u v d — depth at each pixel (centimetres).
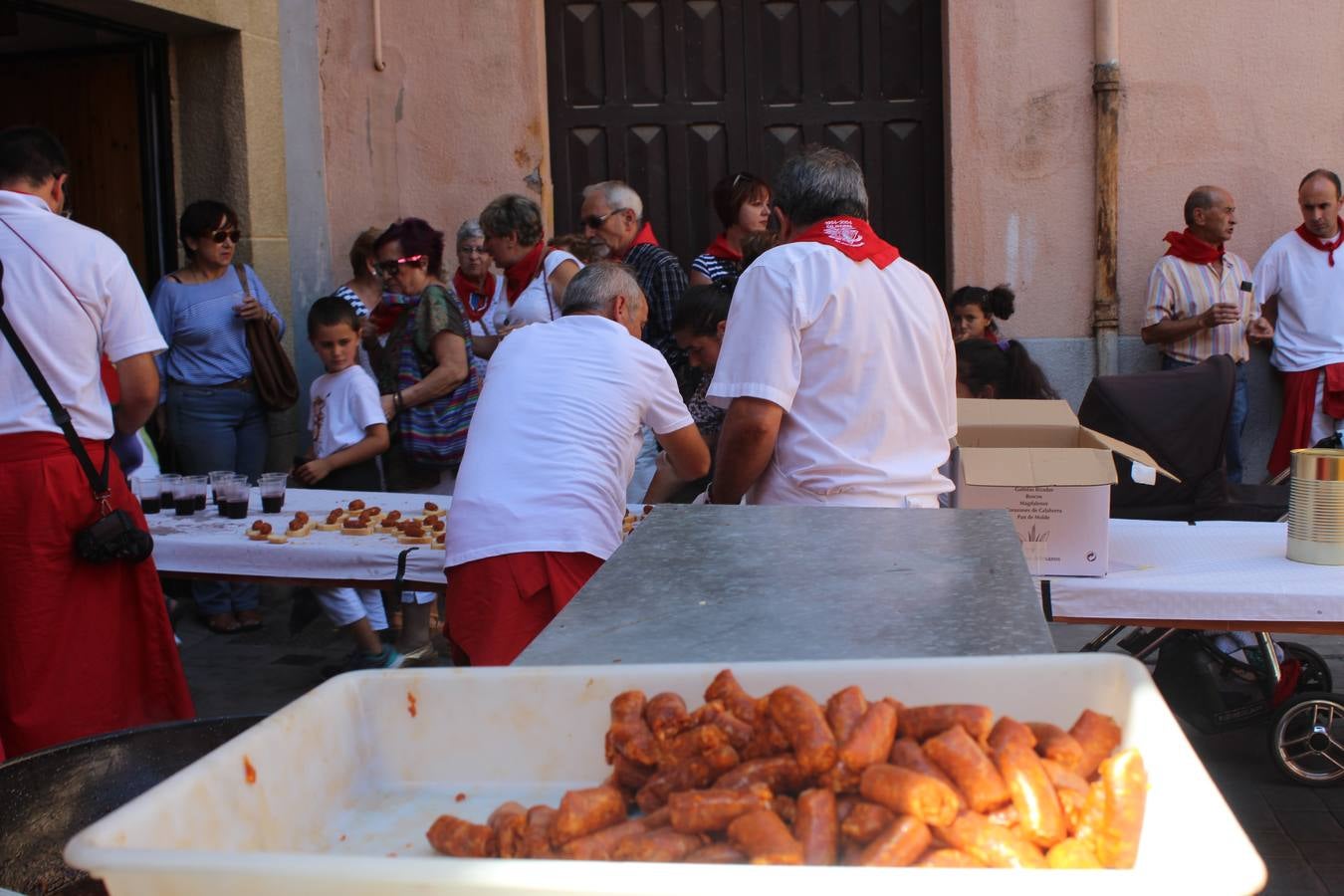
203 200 605
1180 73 700
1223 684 428
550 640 155
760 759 113
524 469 327
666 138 755
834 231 310
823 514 228
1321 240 672
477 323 636
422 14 741
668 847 104
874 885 83
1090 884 82
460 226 696
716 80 750
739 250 617
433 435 561
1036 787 101
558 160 760
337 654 581
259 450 625
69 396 358
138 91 658
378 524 436
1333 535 328
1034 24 704
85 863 93
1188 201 681
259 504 487
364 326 623
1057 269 716
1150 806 102
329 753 126
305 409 718
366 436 531
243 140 662
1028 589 174
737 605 169
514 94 739
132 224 675
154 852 92
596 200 595
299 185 711
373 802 128
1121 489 414
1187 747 104
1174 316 685
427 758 132
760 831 102
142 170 663
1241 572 320
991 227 718
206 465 609
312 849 119
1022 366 416
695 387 576
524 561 319
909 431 309
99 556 357
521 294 569
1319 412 680
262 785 115
